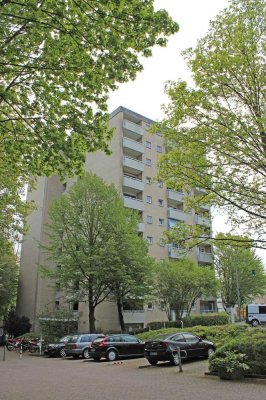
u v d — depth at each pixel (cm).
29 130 1076
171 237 1540
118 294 2997
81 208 3164
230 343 1313
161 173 1511
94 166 4503
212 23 1466
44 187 4838
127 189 4225
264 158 1354
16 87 1089
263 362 1202
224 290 4966
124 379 1323
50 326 3114
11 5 869
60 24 872
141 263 3023
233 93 1427
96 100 1055
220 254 4712
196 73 1455
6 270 4475
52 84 1030
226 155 1408
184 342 1727
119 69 960
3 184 1792
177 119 1468
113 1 825
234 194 1437
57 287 3167
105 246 2897
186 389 1061
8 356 2788
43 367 1895
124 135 4478
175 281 3531
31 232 4906
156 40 924
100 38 899
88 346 2372
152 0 874
